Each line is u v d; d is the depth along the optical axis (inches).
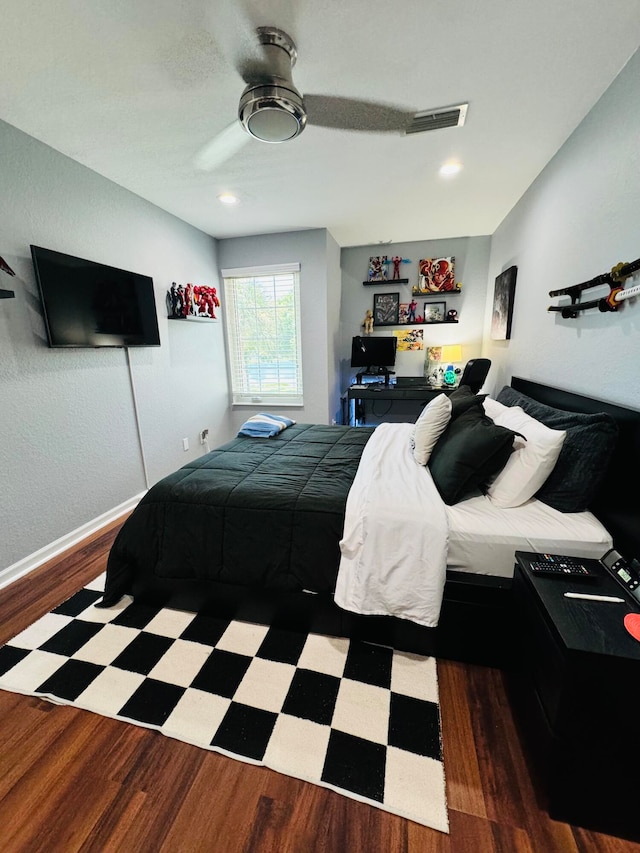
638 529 48.6
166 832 39.0
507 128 80.5
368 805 40.8
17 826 39.9
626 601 41.1
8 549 82.0
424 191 113.1
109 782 43.5
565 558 48.9
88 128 78.7
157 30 53.6
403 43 57.6
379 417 192.7
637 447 50.7
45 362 88.5
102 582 80.6
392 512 57.4
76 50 56.9
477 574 56.5
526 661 45.7
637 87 57.6
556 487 59.5
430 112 74.9
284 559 62.6
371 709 51.1
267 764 44.7
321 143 85.4
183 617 69.2
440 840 37.8
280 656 60.0
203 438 157.5
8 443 81.2
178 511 68.5
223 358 171.3
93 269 97.3
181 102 70.1
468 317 172.6
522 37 56.6
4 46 55.4
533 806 40.3
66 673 57.5
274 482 71.6
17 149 79.5
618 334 61.3
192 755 46.1
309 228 149.3
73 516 98.0
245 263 160.1
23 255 82.0
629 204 59.6
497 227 149.3
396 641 60.7
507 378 132.6
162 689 54.5
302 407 170.1
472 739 47.1
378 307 180.5
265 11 51.4
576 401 72.0
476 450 60.4
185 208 125.8
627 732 35.0
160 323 128.6
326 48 58.4
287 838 38.2
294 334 163.9
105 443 107.6
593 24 54.2
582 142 76.5
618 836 37.8
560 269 86.7
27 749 47.3
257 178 103.1
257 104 61.3
